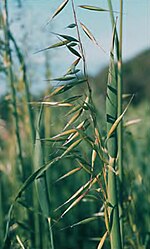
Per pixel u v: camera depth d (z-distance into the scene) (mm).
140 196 932
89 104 498
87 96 501
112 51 521
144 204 924
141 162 1053
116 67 542
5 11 808
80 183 1231
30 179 521
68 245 1129
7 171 971
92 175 507
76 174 1253
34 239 809
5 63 833
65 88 497
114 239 521
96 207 1018
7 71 839
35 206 833
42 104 520
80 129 503
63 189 1241
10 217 561
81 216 1163
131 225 692
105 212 517
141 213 921
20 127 919
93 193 847
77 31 492
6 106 865
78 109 500
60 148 505
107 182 534
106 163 506
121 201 593
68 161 1264
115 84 524
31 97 913
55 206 1213
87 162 506
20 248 628
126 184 718
